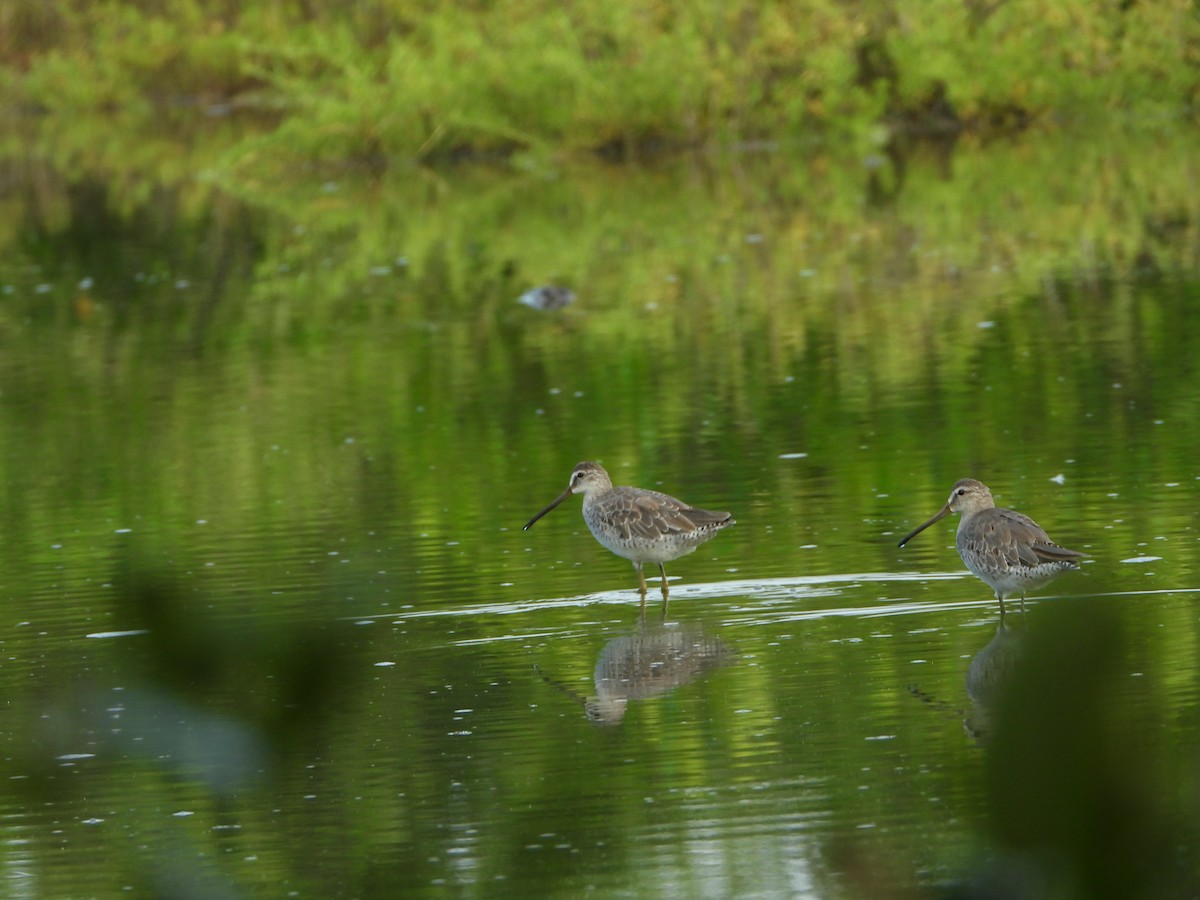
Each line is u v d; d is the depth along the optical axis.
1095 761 3.93
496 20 42.84
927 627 11.34
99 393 21.00
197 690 5.18
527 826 8.51
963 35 42.50
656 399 19.02
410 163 42.12
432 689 10.66
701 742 9.55
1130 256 26.02
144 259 30.75
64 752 9.36
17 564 14.04
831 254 27.69
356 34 48.44
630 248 29.42
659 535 12.27
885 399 18.44
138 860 8.28
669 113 41.59
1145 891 3.71
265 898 7.83
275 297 26.69
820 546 13.46
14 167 45.78
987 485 14.80
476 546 14.06
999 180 34.78
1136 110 43.75
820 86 41.75
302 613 11.98
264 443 18.08
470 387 20.16
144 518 15.41
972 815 7.96
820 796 8.66
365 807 8.81
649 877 7.81
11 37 60.22
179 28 57.62
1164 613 10.95
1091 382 18.56
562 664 11.05
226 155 40.44
